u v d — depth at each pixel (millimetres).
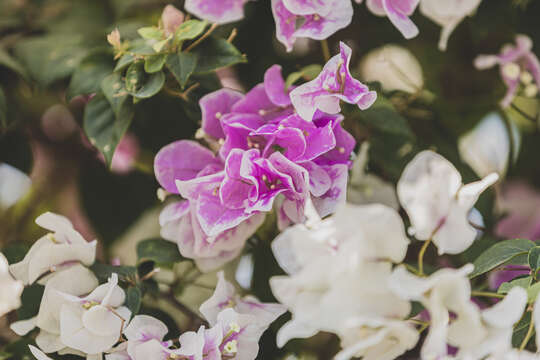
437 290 546
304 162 623
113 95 658
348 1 642
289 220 654
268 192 622
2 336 716
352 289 550
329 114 637
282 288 556
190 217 649
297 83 684
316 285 556
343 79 622
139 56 654
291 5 638
